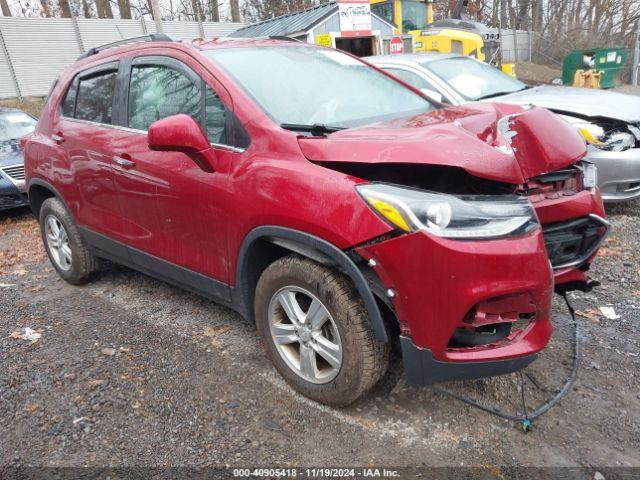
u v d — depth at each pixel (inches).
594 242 125.6
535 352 93.0
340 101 129.6
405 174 96.9
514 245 87.2
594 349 126.6
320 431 102.8
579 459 93.6
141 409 111.9
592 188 125.4
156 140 107.1
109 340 142.5
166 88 132.0
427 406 108.3
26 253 228.7
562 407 106.9
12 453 100.8
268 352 117.3
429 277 85.9
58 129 169.2
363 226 89.6
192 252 128.1
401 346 93.0
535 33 1087.6
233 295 121.3
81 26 735.1
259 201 104.4
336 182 94.3
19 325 154.9
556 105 228.5
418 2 653.3
